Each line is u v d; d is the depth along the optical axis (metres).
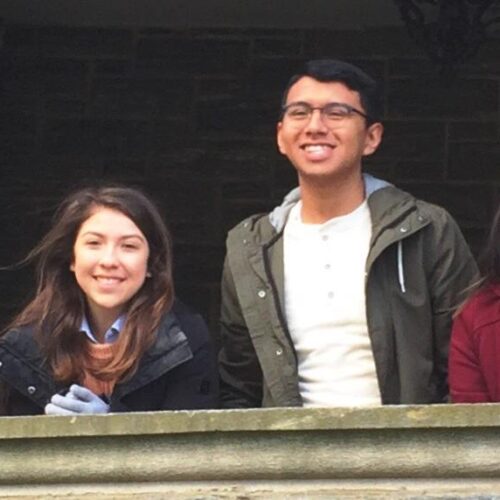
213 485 3.86
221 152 8.55
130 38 8.67
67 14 8.61
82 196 4.60
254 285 4.85
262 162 8.52
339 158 4.85
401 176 8.46
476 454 3.80
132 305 4.53
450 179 8.45
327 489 3.83
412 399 4.71
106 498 3.87
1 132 8.60
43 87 8.66
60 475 3.88
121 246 4.53
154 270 4.57
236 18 8.58
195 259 8.44
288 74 8.59
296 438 3.83
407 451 3.81
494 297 4.50
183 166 8.55
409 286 4.77
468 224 8.41
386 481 3.83
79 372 4.50
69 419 3.87
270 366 4.79
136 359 4.46
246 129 8.57
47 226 8.50
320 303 4.78
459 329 4.53
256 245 4.89
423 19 6.46
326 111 4.87
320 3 8.39
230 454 3.84
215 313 8.38
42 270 4.58
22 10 8.58
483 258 4.54
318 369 4.76
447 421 3.78
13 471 3.89
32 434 3.87
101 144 8.59
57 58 8.68
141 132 8.59
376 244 4.77
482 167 8.46
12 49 8.68
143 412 3.96
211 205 8.49
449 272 4.79
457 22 6.39
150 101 8.62
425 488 3.81
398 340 4.74
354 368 4.75
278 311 4.80
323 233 4.86
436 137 8.48
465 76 8.53
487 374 4.46
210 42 8.64
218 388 4.69
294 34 8.62
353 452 3.82
